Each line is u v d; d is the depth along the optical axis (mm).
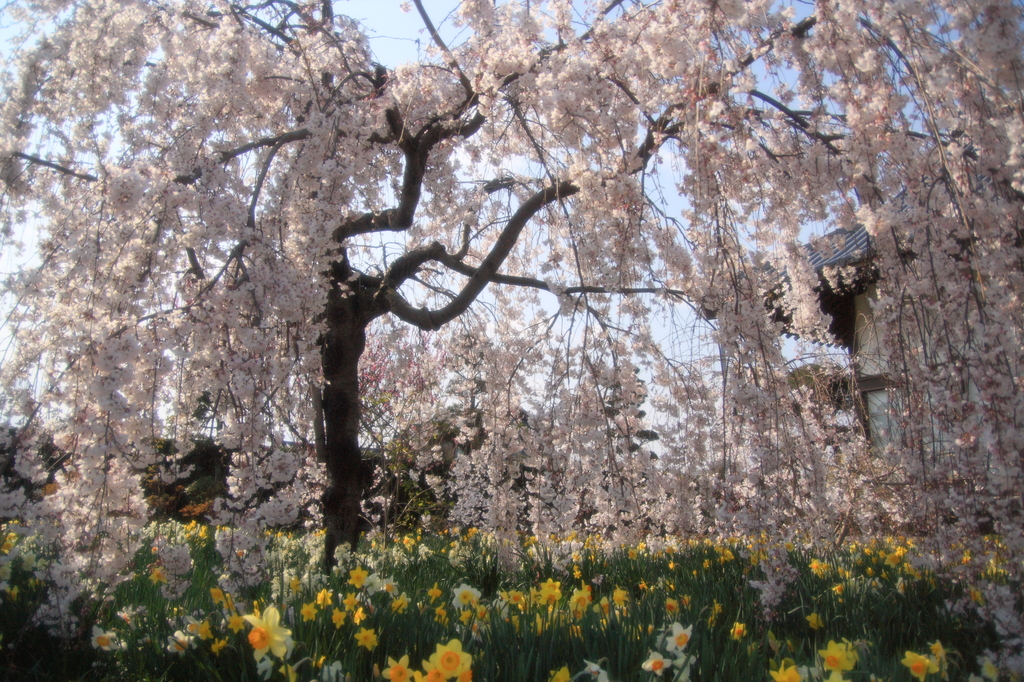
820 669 2230
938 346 2611
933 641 2803
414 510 7891
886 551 5160
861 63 2770
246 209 3215
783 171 3510
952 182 2574
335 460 5125
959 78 2660
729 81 2807
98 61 3471
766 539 3207
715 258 2920
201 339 3000
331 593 3012
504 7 3756
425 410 6734
